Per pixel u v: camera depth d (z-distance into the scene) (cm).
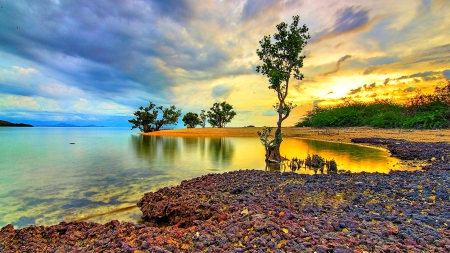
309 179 1122
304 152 2352
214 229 553
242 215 634
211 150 2797
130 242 516
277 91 1973
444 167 1292
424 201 728
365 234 488
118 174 1476
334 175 1211
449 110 3444
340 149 2558
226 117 9575
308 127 5725
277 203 738
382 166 1608
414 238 466
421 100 4278
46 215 838
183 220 728
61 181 1302
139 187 1181
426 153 1872
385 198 776
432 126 3419
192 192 946
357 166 1627
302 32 1986
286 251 429
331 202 746
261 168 1672
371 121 4459
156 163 1884
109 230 616
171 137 5441
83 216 830
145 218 802
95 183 1258
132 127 8462
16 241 587
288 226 534
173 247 480
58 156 2311
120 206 923
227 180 1141
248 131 6231
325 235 485
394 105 4759
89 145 3534
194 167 1712
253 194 880
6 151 2741
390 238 469
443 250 419
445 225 529
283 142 3428
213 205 755
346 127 4744
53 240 592
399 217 584
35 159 2103
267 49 2012
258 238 482
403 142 2630
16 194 1067
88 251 504
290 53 1950
